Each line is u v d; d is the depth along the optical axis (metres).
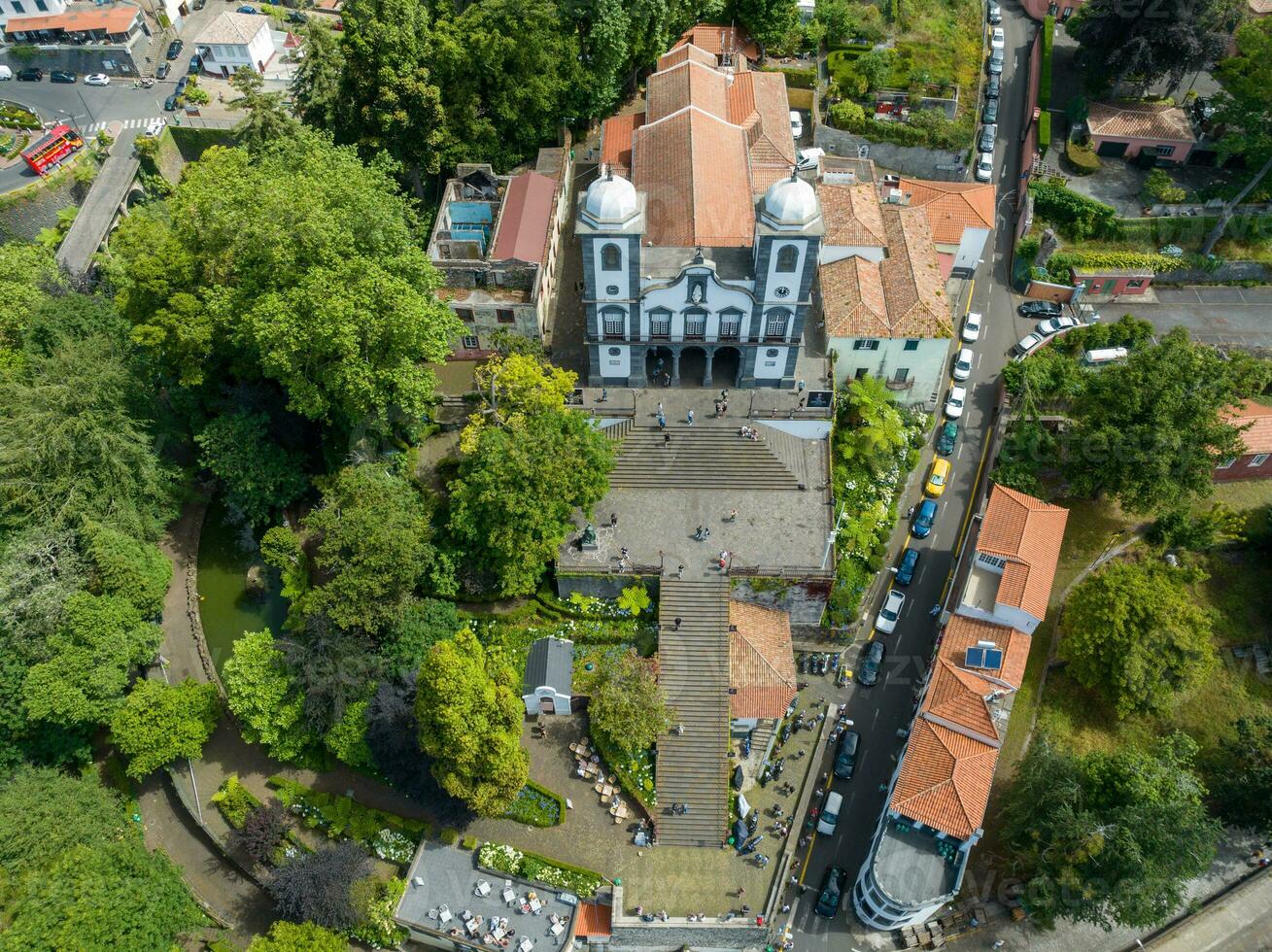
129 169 113.62
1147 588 70.75
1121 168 106.25
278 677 67.69
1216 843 65.56
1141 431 75.06
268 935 63.88
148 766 67.75
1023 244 100.25
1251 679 75.50
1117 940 65.56
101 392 73.81
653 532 73.00
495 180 93.94
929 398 87.62
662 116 90.25
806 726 71.69
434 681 58.44
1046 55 113.00
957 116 108.19
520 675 69.81
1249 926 66.81
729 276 73.00
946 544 82.06
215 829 69.00
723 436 76.00
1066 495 83.81
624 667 66.50
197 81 129.62
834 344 82.44
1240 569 80.25
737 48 109.94
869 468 81.75
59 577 70.12
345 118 90.38
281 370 72.00
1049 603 78.56
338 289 68.75
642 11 98.50
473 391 83.19
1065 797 62.38
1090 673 71.62
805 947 64.25
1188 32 98.81
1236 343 94.62
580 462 68.88
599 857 64.81
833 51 113.62
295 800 68.62
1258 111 96.62
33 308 84.44
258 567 81.00
